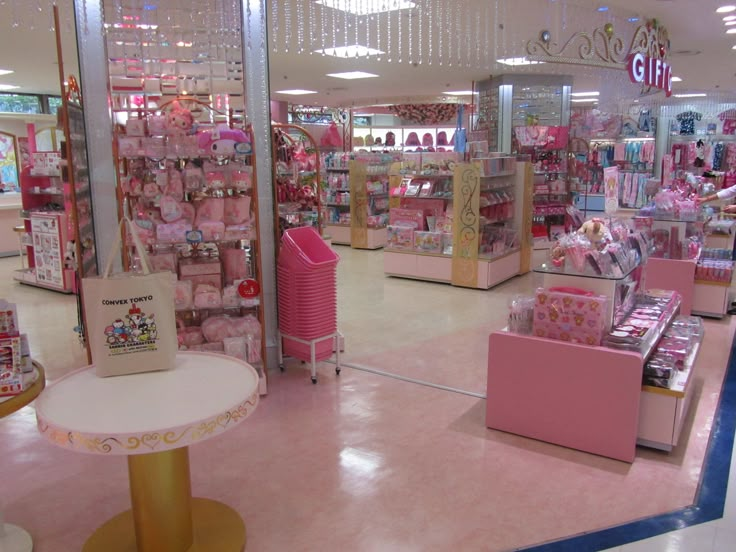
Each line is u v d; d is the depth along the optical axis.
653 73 6.28
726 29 7.00
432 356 4.90
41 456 3.29
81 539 2.56
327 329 4.40
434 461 3.19
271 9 5.77
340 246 11.05
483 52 7.89
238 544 2.43
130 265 3.88
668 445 3.22
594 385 3.19
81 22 3.78
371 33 6.86
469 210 7.22
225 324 4.02
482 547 2.48
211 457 3.24
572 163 10.84
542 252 10.30
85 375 2.29
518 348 3.39
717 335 5.39
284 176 4.73
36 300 7.00
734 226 7.54
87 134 3.89
